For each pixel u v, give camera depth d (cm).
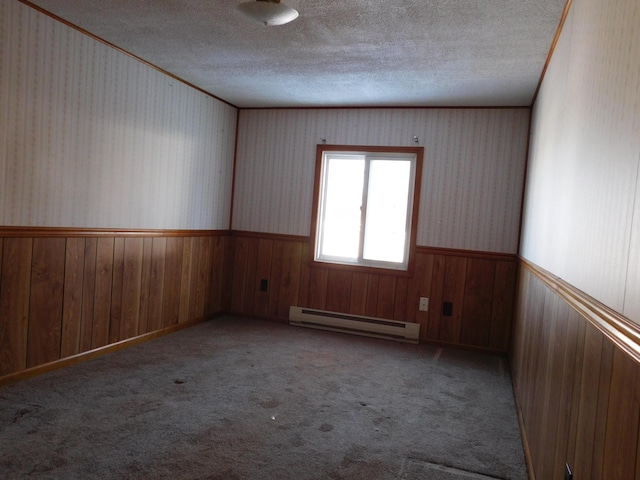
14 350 279
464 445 240
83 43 307
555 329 184
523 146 416
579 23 191
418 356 397
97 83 321
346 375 335
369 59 325
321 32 284
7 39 259
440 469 215
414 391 313
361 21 264
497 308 421
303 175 479
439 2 236
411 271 444
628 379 96
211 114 454
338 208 478
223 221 491
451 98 408
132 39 317
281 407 272
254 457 214
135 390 281
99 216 333
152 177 382
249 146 498
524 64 314
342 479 201
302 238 478
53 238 298
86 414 245
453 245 436
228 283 500
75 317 319
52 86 289
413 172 450
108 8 270
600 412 114
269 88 415
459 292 432
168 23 287
